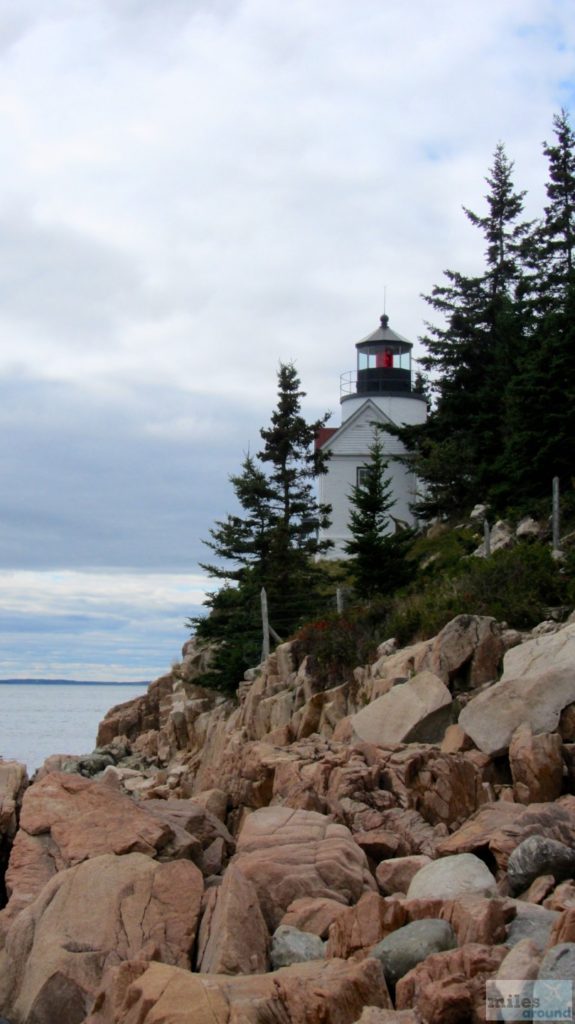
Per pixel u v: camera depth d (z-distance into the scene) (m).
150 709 47.94
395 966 9.23
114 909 11.37
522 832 12.08
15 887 12.85
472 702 16.28
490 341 46.75
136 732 47.47
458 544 35.88
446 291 48.53
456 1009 8.02
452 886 11.27
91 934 11.19
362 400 56.75
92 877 11.88
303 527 42.22
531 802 14.49
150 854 12.89
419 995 8.45
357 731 18.36
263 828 13.49
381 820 14.48
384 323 59.81
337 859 12.40
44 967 10.82
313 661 26.36
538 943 9.18
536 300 45.59
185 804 15.38
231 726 29.78
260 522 41.91
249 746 19.75
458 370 46.16
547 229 47.84
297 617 36.97
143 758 40.62
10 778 16.44
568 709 15.73
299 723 24.53
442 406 45.84
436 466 43.12
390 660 21.95
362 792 15.31
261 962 10.41
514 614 22.59
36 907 11.95
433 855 13.09
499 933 9.48
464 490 43.75
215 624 40.16
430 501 44.81
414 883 11.65
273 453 42.91
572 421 32.75
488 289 48.59
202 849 13.95
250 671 31.98
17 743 66.38
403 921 10.12
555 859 11.15
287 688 27.12
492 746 15.70
